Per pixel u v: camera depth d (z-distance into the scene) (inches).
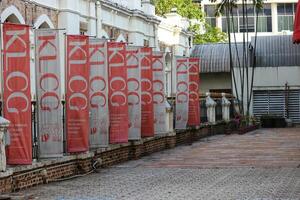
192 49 1718.8
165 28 1419.8
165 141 916.6
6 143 477.7
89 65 637.3
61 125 543.5
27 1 761.6
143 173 613.3
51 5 832.3
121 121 708.0
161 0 1761.8
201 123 1195.3
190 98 1078.4
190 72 1075.3
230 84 1712.6
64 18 860.0
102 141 660.1
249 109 1568.7
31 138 502.3
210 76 1726.1
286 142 1025.5
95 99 658.2
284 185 507.2
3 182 459.2
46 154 539.5
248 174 592.1
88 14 953.5
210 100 1261.1
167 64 1407.5
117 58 706.8
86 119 595.8
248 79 1648.6
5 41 493.4
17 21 742.5
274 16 2469.2
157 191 484.4
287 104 1654.8
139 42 1194.0
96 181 550.9
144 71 814.5
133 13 1163.9
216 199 439.5
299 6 653.3
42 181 528.4
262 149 886.4
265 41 1708.9
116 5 1065.5
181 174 601.9
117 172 622.2
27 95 491.2
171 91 1326.3
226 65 1673.2
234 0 1465.3
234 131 1326.3
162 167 669.3
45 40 540.7
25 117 492.1
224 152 845.8
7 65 493.0
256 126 1509.6
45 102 539.5
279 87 1656.0
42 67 541.0
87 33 953.5
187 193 471.2
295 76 1649.9
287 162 700.0
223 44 1738.4
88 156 607.5
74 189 499.2
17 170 483.2
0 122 452.8
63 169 567.8
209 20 2423.7
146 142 813.2
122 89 706.8
